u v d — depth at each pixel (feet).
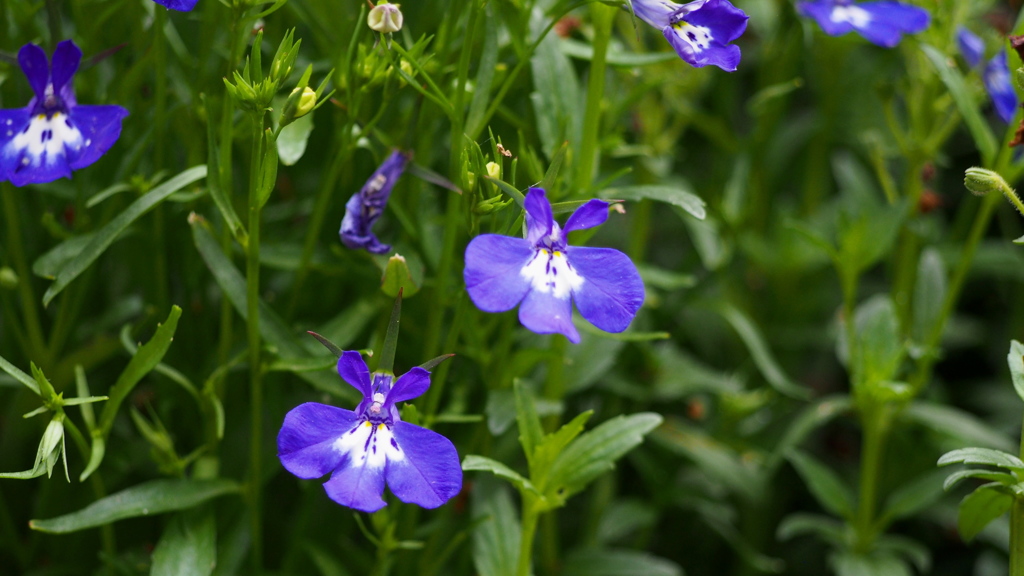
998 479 1.16
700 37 1.16
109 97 1.26
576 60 1.34
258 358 1.21
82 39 1.25
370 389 1.12
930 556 1.46
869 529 1.34
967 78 1.36
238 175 1.32
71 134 1.17
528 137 1.29
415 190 1.25
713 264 1.40
